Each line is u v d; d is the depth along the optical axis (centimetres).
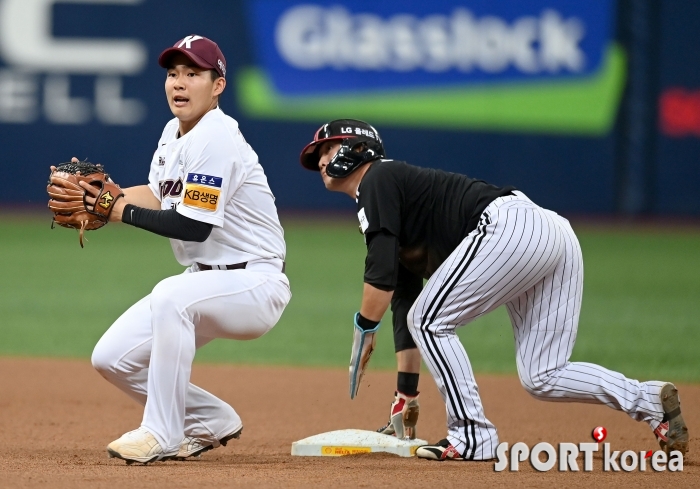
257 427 2083
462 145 7675
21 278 4800
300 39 7625
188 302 1476
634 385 1545
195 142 1494
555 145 7681
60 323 3638
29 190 7675
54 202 1492
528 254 1491
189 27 7594
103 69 7581
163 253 5981
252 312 1527
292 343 3381
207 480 1362
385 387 2636
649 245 6562
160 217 1479
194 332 1501
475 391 1548
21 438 1898
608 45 7594
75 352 3138
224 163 1489
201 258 1562
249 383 2681
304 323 3759
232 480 1366
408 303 1706
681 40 7588
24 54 7569
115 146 7625
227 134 1511
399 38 7606
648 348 3206
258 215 1566
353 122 1630
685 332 3547
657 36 7588
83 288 4494
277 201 7844
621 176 7712
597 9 7562
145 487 1302
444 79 7625
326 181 1642
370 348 1573
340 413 2266
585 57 7606
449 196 1555
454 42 7606
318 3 7594
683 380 2681
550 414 2248
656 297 4469
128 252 6016
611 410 2297
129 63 7575
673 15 7562
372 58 7612
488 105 7656
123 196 1509
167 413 1478
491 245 1496
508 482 1379
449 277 1511
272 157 7762
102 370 1551
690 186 7694
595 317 3903
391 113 7644
